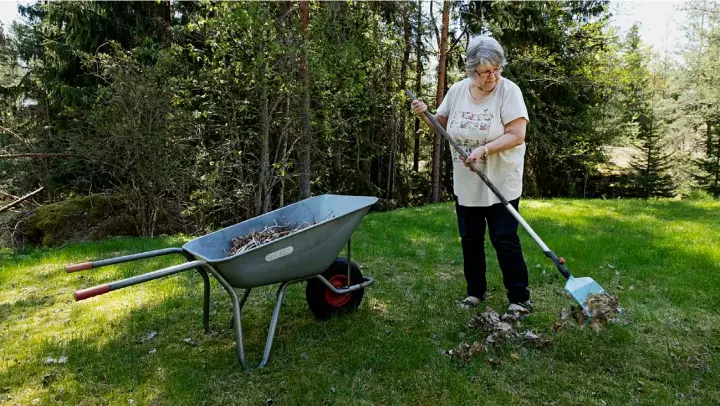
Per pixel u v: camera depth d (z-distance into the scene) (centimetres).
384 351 262
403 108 1378
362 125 1279
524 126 279
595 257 457
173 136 784
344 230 272
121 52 770
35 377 248
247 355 265
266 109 870
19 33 1366
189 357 265
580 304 252
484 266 329
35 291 400
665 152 1512
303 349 269
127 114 729
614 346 269
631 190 1522
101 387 237
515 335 271
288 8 893
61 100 1022
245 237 290
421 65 1463
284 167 909
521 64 1366
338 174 1259
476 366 247
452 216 749
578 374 241
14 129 1167
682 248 496
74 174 953
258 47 811
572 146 1454
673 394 223
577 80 1389
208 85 845
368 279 319
